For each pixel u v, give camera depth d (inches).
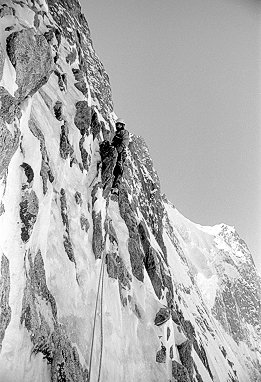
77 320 569.9
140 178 1295.5
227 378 1298.0
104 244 716.0
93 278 644.1
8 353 438.3
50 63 504.7
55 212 596.4
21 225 481.1
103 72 1185.4
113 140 832.9
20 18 523.5
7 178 470.9
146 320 756.6
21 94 477.7
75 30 1015.0
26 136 518.6
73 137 696.4
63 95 727.1
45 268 534.9
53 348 498.6
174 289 1176.2
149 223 1216.8
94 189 705.6
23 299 470.9
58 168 621.9
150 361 708.0
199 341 1187.3
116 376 615.8
